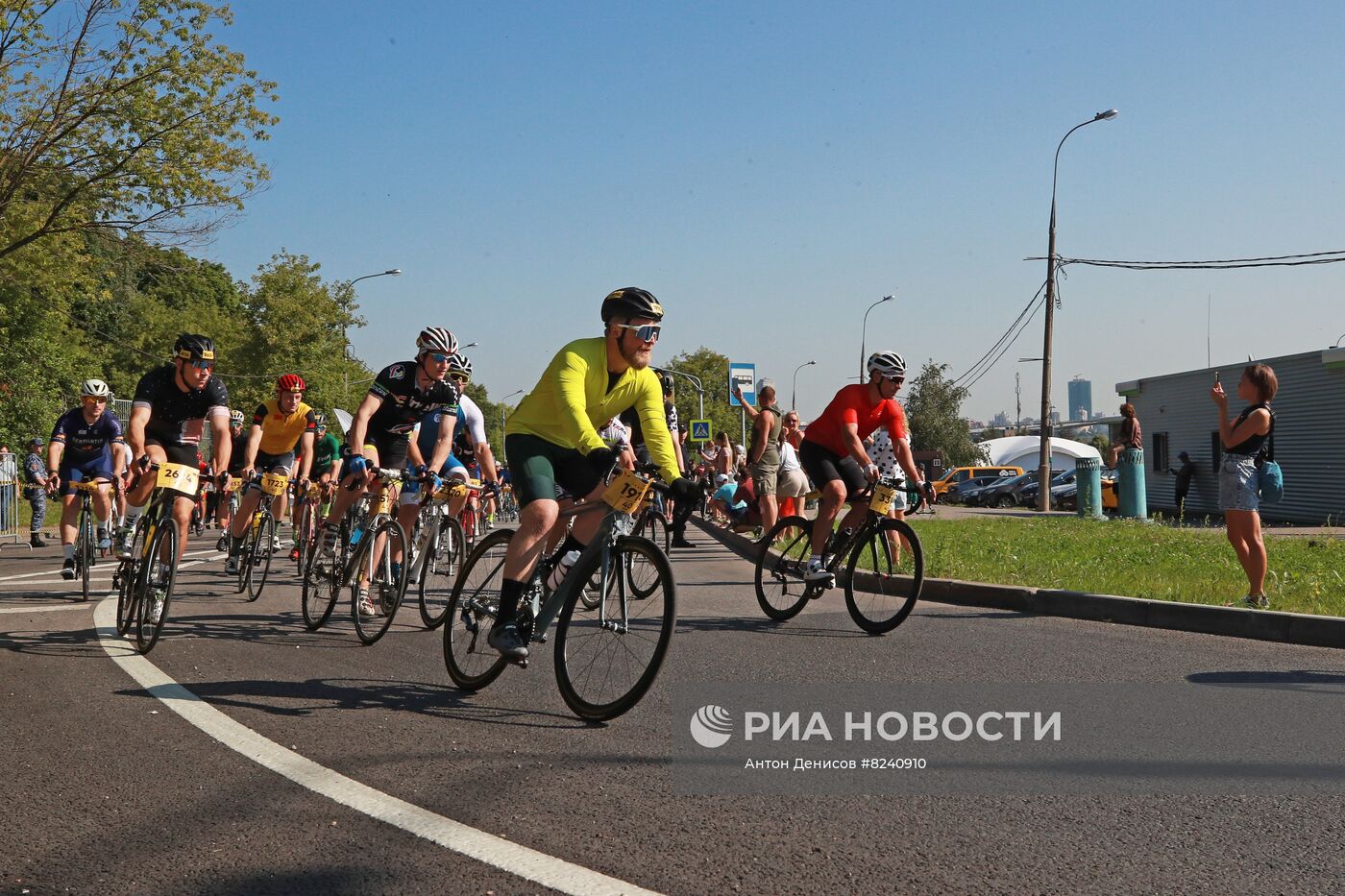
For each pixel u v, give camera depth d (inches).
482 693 200.5
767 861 115.6
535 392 198.4
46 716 180.2
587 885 108.5
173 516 243.3
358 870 112.6
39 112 909.8
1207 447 1171.9
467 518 382.0
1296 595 310.8
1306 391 1008.2
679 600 350.6
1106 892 108.0
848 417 288.0
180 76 924.6
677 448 399.2
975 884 110.0
